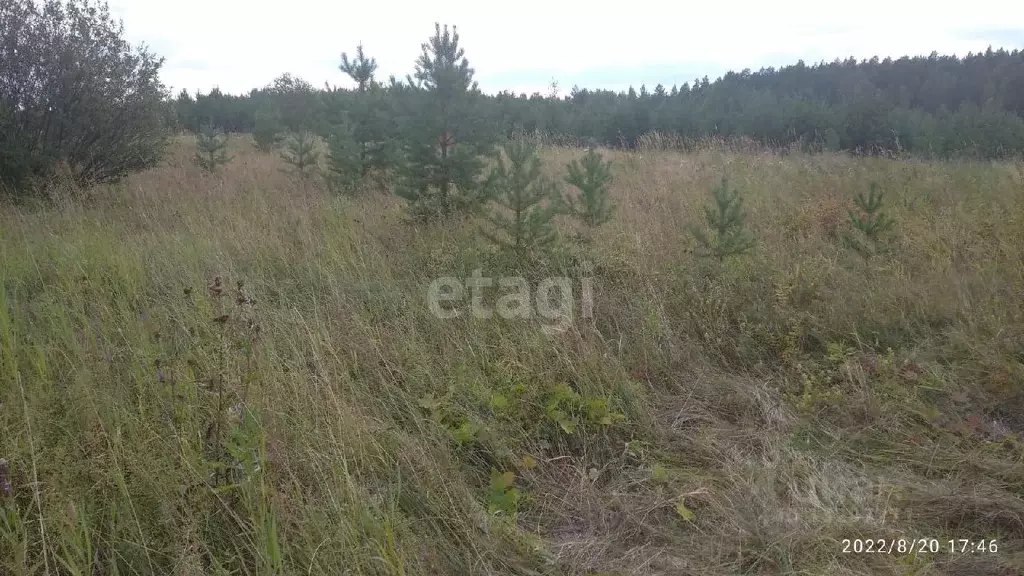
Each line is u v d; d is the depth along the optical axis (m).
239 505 2.42
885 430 3.30
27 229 6.29
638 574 2.41
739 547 2.52
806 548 2.50
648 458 3.16
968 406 3.41
